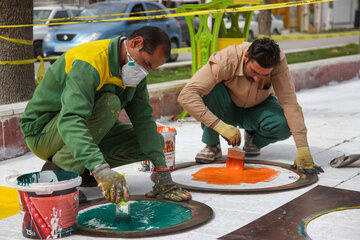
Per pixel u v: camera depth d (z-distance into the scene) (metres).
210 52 6.13
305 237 2.36
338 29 33.66
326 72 9.29
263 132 3.78
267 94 3.73
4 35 5.24
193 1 20.39
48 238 2.38
